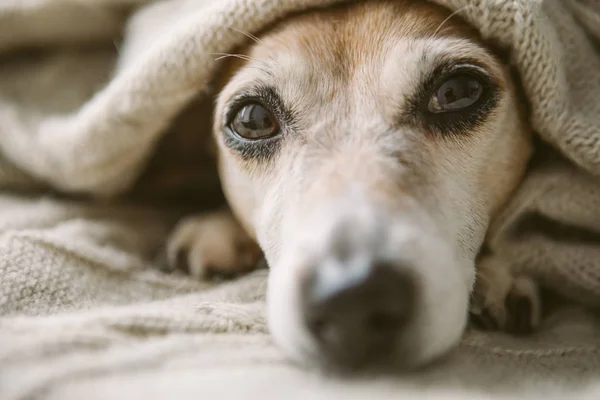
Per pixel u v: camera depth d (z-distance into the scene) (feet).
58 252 0.73
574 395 0.53
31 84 0.95
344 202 0.59
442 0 0.68
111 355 0.54
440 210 0.63
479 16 0.68
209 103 0.83
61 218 0.83
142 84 0.75
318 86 0.69
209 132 0.88
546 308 0.74
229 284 0.75
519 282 0.71
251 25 0.72
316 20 0.71
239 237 0.83
